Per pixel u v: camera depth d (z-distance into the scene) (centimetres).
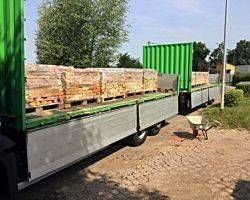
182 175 704
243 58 11056
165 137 1077
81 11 2641
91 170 732
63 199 576
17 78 482
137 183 655
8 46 495
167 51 1495
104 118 704
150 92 1128
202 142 1009
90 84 729
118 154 862
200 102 1722
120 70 873
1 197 430
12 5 484
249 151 912
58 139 545
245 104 1759
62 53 2666
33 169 490
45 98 597
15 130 493
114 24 2792
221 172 727
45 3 2716
